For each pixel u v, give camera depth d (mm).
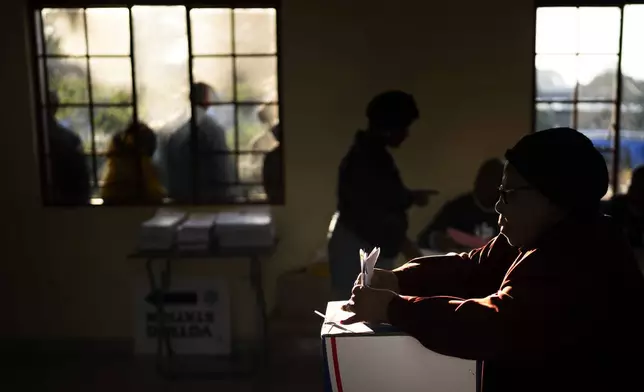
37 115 3932
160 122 3973
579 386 1128
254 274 3896
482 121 3807
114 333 4027
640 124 3891
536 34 3791
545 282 1096
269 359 3852
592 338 1099
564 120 3887
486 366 1206
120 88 3947
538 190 1150
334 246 3086
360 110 3820
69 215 3967
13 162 3939
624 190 3943
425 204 3711
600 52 3824
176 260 3939
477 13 3729
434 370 1217
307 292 3707
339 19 3764
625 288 1119
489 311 1104
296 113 3852
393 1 3738
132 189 4008
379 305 1204
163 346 3867
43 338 4047
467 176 3842
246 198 3986
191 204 3967
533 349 1094
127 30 3891
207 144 3967
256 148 3961
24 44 3838
